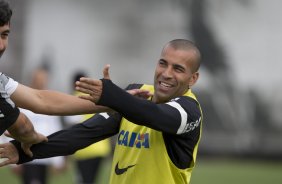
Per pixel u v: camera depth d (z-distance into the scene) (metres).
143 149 12.21
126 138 12.57
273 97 50.12
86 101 11.44
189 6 50.72
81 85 10.54
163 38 50.62
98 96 10.56
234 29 50.47
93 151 26.00
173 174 12.17
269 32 50.47
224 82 50.28
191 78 12.34
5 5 9.89
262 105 50.19
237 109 50.19
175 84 12.07
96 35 50.72
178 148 11.95
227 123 50.25
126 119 11.63
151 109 10.86
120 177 12.52
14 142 12.21
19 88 11.02
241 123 50.25
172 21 50.69
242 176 40.09
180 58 12.02
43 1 50.84
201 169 44.00
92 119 12.95
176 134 11.56
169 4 50.75
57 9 50.81
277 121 50.12
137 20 50.69
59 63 50.69
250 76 50.22
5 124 10.61
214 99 50.16
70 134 12.68
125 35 50.62
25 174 23.94
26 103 11.05
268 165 48.50
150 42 50.59
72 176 36.03
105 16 50.78
